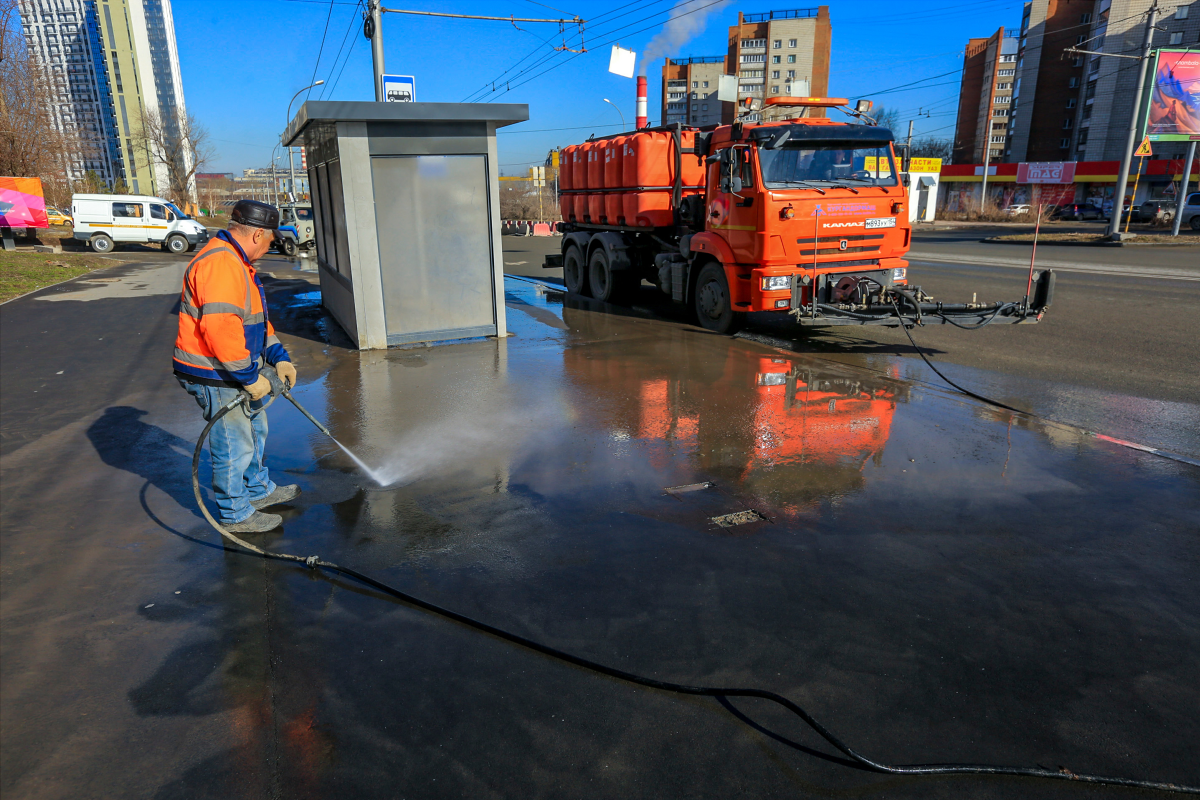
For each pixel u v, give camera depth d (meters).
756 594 3.24
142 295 14.13
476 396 6.62
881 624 3.00
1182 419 5.91
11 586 3.38
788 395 6.58
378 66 15.27
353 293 8.57
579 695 2.58
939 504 4.20
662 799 2.12
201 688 2.63
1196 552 3.61
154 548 3.75
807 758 2.28
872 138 8.73
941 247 27.70
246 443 3.86
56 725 2.44
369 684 2.65
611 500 4.29
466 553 3.65
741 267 8.96
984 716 2.46
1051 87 71.94
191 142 74.00
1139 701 2.54
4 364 8.31
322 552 3.68
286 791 2.15
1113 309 11.38
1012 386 6.99
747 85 95.31
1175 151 54.69
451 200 8.80
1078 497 4.29
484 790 2.15
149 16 112.62
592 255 13.20
